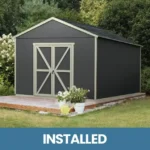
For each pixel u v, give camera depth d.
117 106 12.37
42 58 13.37
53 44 13.10
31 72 13.64
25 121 9.07
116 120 9.43
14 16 27.11
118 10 20.77
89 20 25.70
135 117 9.96
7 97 13.35
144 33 19.16
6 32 26.31
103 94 12.82
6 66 16.11
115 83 13.84
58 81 13.01
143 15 19.69
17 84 14.02
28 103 11.55
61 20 12.85
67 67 12.83
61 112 10.30
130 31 20.17
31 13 26.08
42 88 13.39
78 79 12.57
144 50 19.27
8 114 10.30
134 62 15.82
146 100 14.51
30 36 13.63
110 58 13.32
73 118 9.70
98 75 12.40
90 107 11.28
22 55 13.85
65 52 12.85
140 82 16.61
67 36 12.80
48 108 10.62
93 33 12.22
